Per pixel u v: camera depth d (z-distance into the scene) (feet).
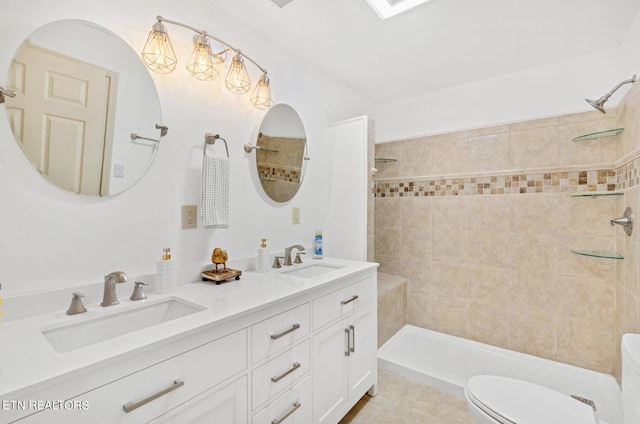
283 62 6.45
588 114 6.60
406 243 9.14
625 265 5.77
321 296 4.70
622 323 5.93
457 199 8.27
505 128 7.59
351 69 7.43
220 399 3.21
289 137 6.59
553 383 6.55
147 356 2.61
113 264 3.92
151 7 4.30
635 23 5.42
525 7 5.11
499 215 7.64
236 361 3.37
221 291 4.18
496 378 4.66
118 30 3.98
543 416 3.72
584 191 6.63
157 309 3.86
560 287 6.93
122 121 4.00
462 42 6.22
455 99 8.36
